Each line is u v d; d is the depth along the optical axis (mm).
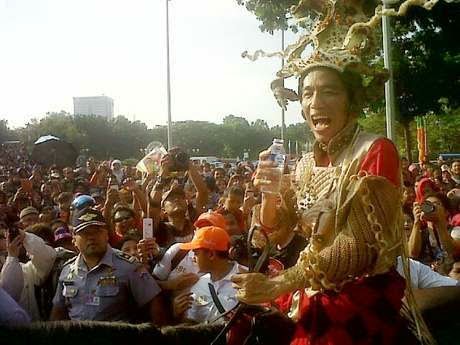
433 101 22016
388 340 2607
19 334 3205
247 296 2545
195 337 3480
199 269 5105
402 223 2621
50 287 5738
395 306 2637
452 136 38406
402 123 22906
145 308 5125
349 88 2771
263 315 2902
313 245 2555
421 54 21484
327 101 2746
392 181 2633
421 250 6199
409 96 22000
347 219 2539
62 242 7660
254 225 2932
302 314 2732
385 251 2506
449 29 20641
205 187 8758
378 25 2947
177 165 8359
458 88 21906
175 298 5043
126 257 5227
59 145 31844
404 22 20125
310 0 3027
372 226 2498
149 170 9562
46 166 31594
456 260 5938
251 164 23062
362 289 2594
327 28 2918
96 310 5051
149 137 82250
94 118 82750
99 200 12594
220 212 7508
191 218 8469
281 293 2549
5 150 57281
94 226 5117
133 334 3357
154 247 5840
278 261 2953
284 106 3080
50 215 10258
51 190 17109
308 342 2676
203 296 4906
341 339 2594
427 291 4094
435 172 14641
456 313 4020
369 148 2682
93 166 27062
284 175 2959
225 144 71500
